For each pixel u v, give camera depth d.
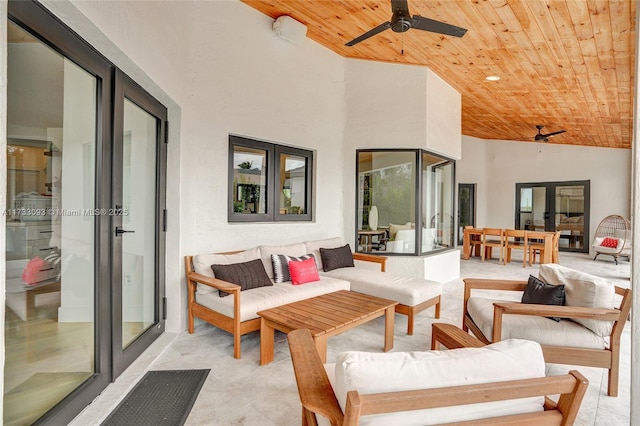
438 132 5.14
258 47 3.94
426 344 3.04
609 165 8.82
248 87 3.85
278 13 3.98
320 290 3.39
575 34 3.33
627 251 7.36
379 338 3.17
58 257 1.81
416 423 1.03
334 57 4.93
